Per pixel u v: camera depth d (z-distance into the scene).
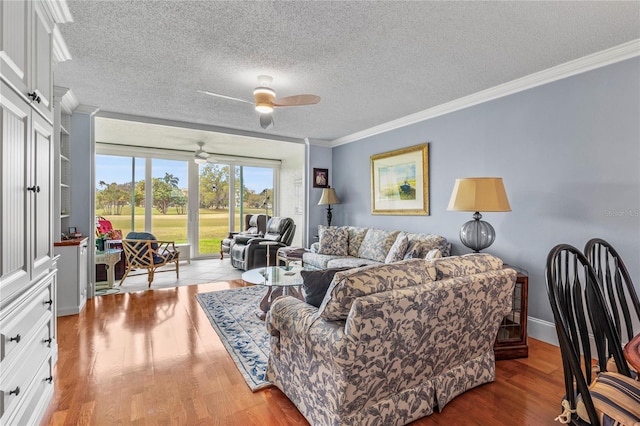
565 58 2.50
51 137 1.86
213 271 5.62
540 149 2.81
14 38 1.36
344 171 5.48
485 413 1.78
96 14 1.96
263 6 1.88
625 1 1.79
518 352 2.44
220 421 1.70
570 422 1.09
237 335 2.79
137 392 1.94
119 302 3.72
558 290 1.18
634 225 2.28
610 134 2.39
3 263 1.28
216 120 4.35
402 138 4.31
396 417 1.62
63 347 2.53
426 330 1.59
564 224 2.66
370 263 3.98
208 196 7.12
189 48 2.38
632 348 1.08
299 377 1.73
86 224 3.82
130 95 3.39
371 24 2.05
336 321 1.52
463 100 3.41
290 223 5.92
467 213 3.47
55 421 1.67
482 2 1.82
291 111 3.92
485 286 1.79
